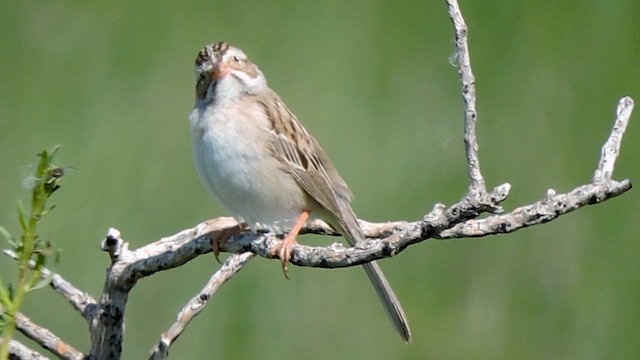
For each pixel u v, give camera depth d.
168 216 13.46
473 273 13.28
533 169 14.10
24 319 6.92
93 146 14.10
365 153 13.94
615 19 15.47
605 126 14.55
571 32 15.45
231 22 15.84
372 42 15.48
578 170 14.01
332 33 15.70
